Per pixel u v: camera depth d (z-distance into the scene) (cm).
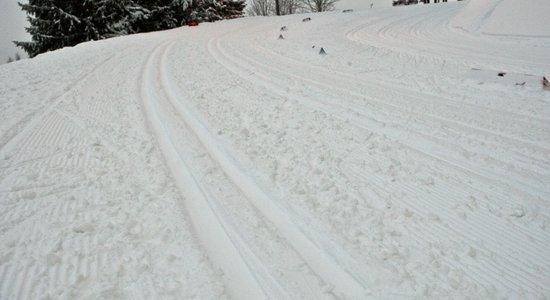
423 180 373
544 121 503
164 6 3038
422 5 2691
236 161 429
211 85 772
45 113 616
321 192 360
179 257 276
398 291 243
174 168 414
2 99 706
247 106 624
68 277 256
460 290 242
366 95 673
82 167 418
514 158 407
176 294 243
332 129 511
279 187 372
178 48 1335
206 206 342
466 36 1282
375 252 279
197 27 2239
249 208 339
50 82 841
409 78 791
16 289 246
